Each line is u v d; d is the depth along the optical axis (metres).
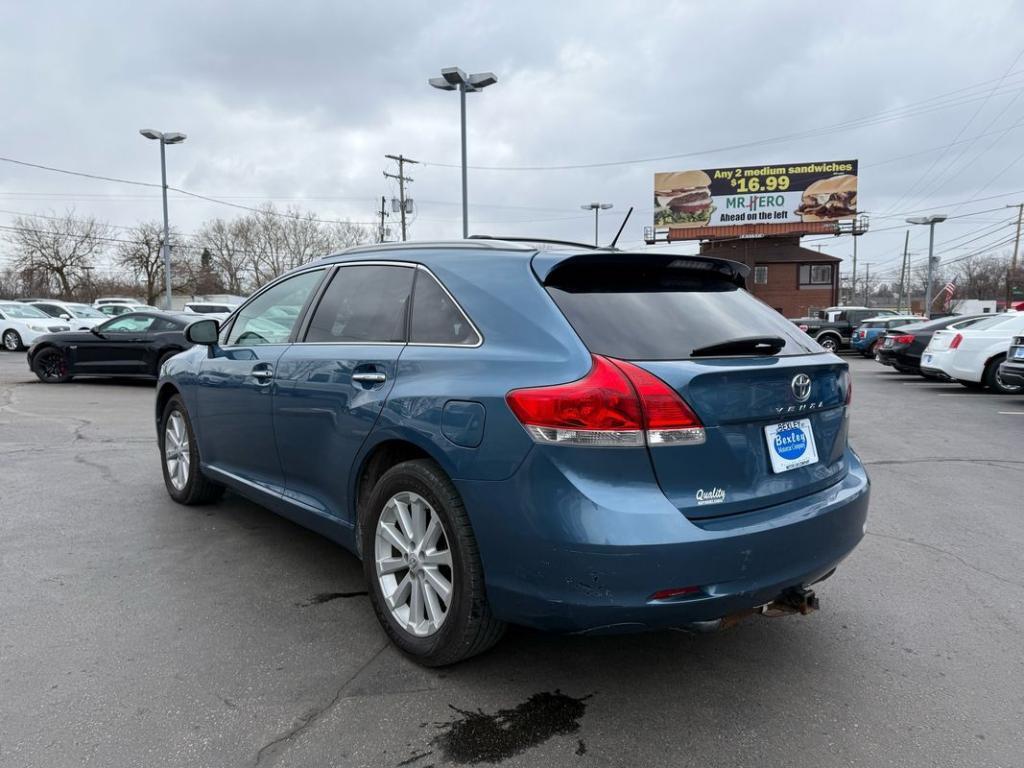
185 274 65.12
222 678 2.85
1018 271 59.41
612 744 2.47
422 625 2.94
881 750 2.46
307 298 3.92
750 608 2.59
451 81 19.47
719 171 45.78
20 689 2.73
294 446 3.69
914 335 15.26
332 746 2.43
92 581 3.77
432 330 3.03
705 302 2.98
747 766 2.37
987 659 3.11
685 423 2.41
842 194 44.50
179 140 28.39
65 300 58.78
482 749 2.43
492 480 2.55
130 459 6.57
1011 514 5.29
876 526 4.99
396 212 47.97
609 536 2.32
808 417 2.86
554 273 2.79
